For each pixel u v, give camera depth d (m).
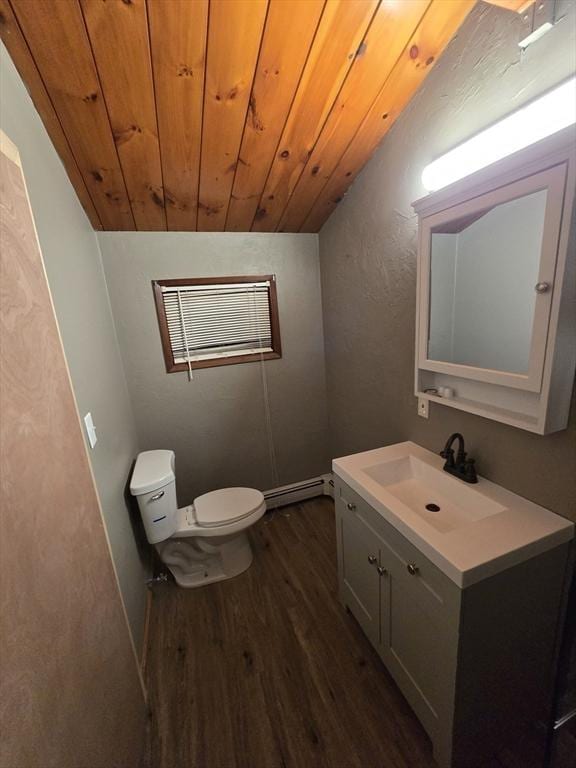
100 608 0.98
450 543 0.94
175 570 1.91
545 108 0.86
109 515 1.30
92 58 1.02
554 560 0.98
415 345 1.48
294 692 1.32
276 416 2.50
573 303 0.88
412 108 1.35
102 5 0.90
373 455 1.54
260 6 0.97
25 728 0.56
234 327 2.29
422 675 1.08
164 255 2.02
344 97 1.29
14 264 0.74
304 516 2.49
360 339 2.01
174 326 2.16
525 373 1.00
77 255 1.41
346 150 1.57
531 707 1.09
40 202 1.05
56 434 0.84
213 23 0.99
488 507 1.14
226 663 1.45
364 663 1.42
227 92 1.19
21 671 0.57
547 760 1.06
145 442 2.19
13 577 0.58
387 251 1.64
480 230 1.09
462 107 1.14
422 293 1.33
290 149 1.50
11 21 0.89
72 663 0.76
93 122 1.21
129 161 1.42
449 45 1.15
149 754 1.16
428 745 1.13
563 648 1.08
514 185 0.94
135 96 1.15
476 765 1.04
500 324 1.07
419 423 1.62
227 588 1.85
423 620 1.03
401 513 1.10
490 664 0.96
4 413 0.62
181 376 2.20
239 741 1.18
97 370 1.44
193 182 1.61
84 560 0.91
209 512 1.87
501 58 1.00
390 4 1.02
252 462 2.50
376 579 1.28
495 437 1.21
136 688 1.21
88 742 0.79
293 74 1.17
